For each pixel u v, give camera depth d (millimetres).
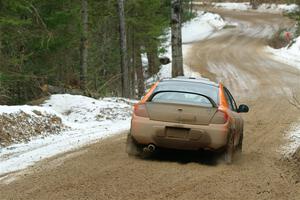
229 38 94500
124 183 12234
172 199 11000
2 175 13797
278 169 14633
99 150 17016
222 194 11516
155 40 50188
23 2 27781
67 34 32406
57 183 12312
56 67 34812
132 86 50531
